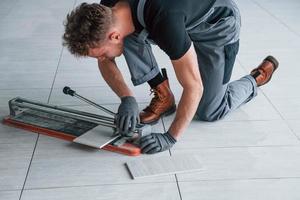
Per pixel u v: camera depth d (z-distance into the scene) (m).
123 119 1.82
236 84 2.22
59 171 1.74
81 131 1.97
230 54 1.97
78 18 1.46
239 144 1.93
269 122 2.13
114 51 1.56
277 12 4.27
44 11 4.34
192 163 1.77
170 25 1.48
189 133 2.03
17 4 4.61
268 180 1.67
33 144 1.94
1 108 2.28
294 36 3.53
